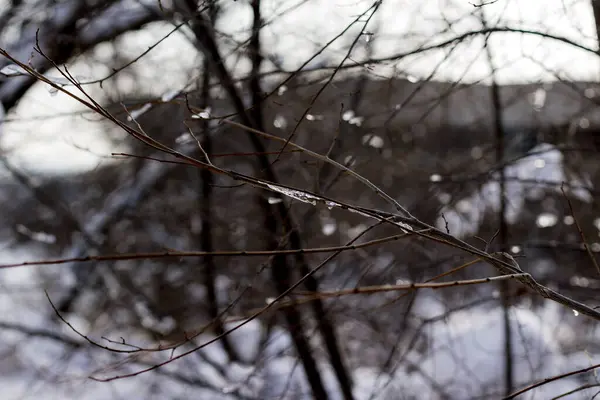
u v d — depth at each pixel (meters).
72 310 6.94
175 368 5.70
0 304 6.70
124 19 4.72
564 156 5.04
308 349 4.68
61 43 4.61
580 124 5.20
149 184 7.02
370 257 5.23
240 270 6.07
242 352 5.77
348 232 6.27
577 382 5.19
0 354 6.35
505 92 5.53
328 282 5.22
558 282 5.10
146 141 2.32
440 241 2.29
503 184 4.77
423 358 5.14
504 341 5.19
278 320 5.10
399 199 6.61
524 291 4.13
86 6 4.68
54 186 8.47
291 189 2.25
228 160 6.01
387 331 5.22
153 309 6.41
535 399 5.05
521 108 5.65
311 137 5.07
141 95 5.06
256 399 4.92
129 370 5.94
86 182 8.59
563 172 5.04
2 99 4.45
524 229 6.29
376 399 4.99
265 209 4.77
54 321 6.53
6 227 8.59
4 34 4.85
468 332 5.77
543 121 5.36
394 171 6.01
